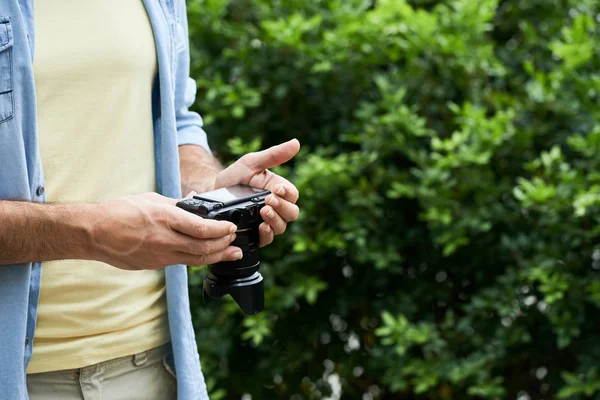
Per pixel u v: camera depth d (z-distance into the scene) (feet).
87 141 6.04
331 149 12.30
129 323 6.32
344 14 12.56
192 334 6.85
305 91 12.83
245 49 12.59
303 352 12.94
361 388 13.58
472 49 12.37
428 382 11.90
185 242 5.54
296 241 11.89
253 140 12.89
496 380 11.92
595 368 11.71
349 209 12.09
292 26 12.13
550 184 11.64
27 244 5.41
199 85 12.53
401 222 12.71
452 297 13.16
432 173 11.71
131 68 6.21
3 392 5.66
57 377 6.04
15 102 5.53
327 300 13.05
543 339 12.59
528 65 12.42
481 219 11.89
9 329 5.63
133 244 5.50
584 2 13.42
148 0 6.42
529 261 11.94
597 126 11.69
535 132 12.38
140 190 6.48
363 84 12.71
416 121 11.91
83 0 6.00
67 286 5.97
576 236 11.60
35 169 5.68
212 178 6.97
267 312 12.16
